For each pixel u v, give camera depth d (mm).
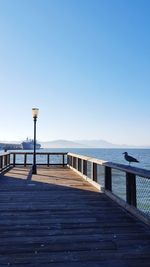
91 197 7336
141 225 4871
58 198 7191
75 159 14156
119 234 4398
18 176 11688
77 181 10266
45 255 3600
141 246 3893
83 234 4402
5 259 3482
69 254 3631
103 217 5402
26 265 3320
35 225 4875
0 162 12898
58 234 4406
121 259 3471
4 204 6477
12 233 4445
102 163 7770
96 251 3721
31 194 7699
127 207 5832
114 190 15523
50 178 11094
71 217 5402
